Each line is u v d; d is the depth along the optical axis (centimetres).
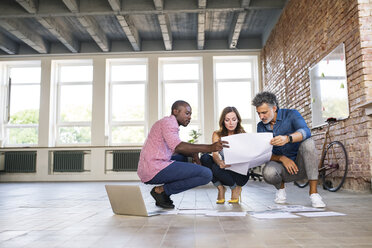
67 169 810
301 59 521
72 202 306
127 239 136
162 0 593
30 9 597
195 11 610
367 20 337
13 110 859
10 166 816
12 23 654
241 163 219
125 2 609
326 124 425
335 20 395
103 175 797
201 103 836
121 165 804
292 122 229
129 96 848
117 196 208
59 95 856
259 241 127
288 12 582
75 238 140
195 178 223
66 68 865
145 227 162
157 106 807
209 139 790
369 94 328
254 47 809
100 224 174
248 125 830
